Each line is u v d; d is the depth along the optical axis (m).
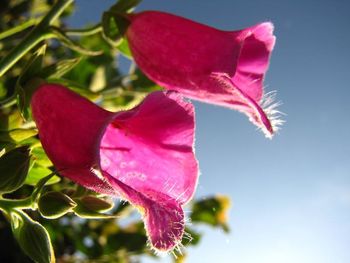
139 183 0.11
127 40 0.14
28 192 0.16
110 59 0.21
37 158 0.12
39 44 0.14
